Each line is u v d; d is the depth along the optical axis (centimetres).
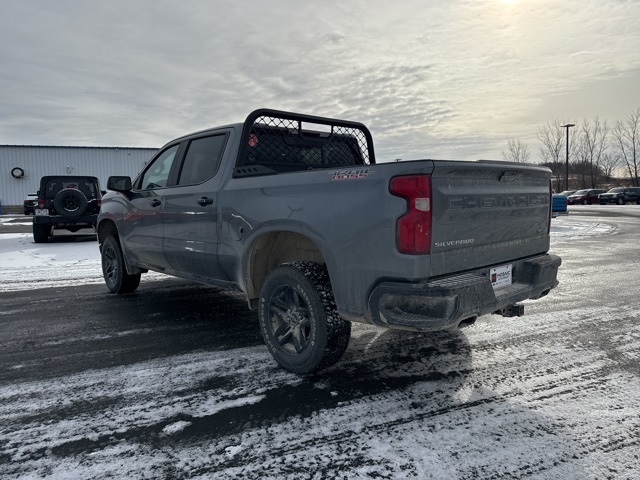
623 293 575
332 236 280
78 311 506
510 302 290
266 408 267
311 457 216
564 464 209
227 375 318
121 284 578
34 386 302
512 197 309
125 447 226
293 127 425
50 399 282
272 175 327
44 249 1092
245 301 553
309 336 299
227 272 372
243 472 204
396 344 380
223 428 244
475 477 200
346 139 478
